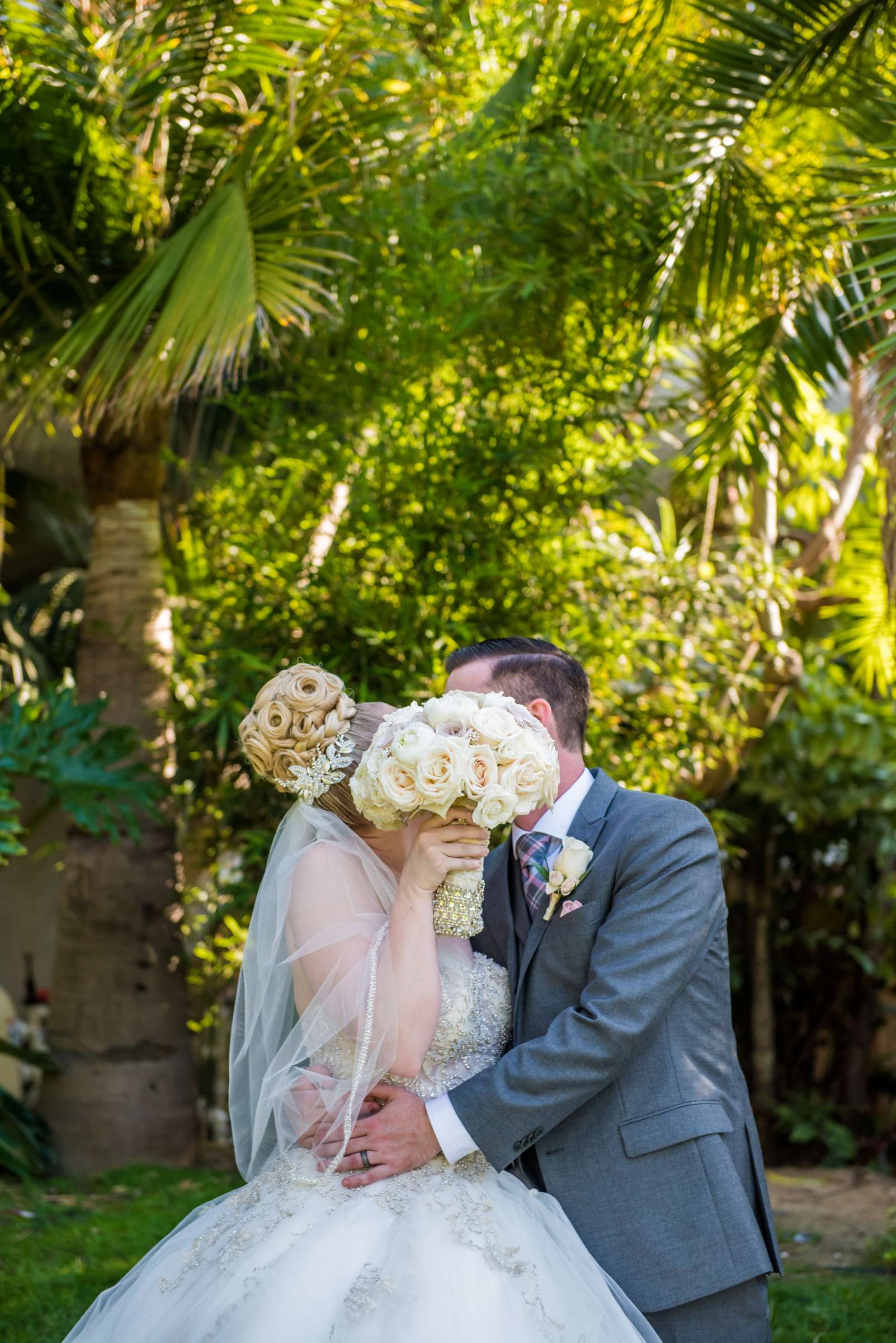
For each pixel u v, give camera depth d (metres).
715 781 6.16
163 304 4.39
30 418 5.70
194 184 5.03
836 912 7.09
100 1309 2.07
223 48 4.27
